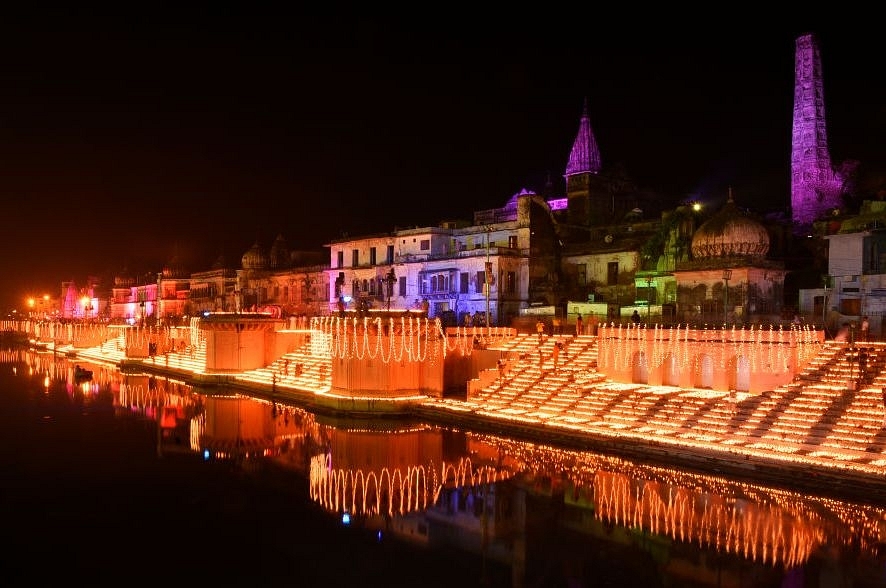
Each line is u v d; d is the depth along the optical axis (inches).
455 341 1633.9
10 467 1149.7
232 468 1140.5
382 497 975.0
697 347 1288.1
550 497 951.0
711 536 792.9
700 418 1139.3
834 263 1590.8
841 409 1031.6
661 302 1932.8
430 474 1075.3
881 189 2116.1
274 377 1920.5
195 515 914.7
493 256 2192.4
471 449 1224.2
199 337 2502.5
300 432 1408.7
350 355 1598.2
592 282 2225.6
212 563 759.1
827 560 723.4
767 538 779.4
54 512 927.0
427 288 2432.3
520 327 1891.0
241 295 3277.6
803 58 2493.8
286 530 858.1
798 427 1027.3
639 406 1232.2
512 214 2655.0
